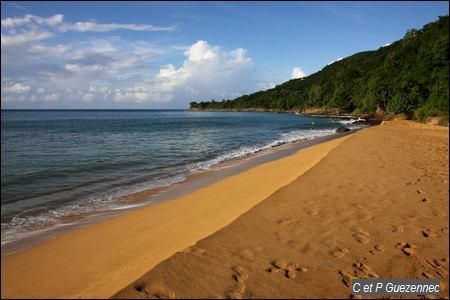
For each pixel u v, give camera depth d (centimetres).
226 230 480
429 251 471
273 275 377
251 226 505
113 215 732
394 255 455
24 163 1454
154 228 583
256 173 1117
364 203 652
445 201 688
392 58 6250
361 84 7762
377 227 541
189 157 1678
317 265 411
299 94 13550
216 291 335
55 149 1989
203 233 496
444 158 1230
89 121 6588
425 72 4166
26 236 607
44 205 829
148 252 457
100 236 568
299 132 3594
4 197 903
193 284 342
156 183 1077
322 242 475
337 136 2784
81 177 1177
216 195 826
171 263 373
